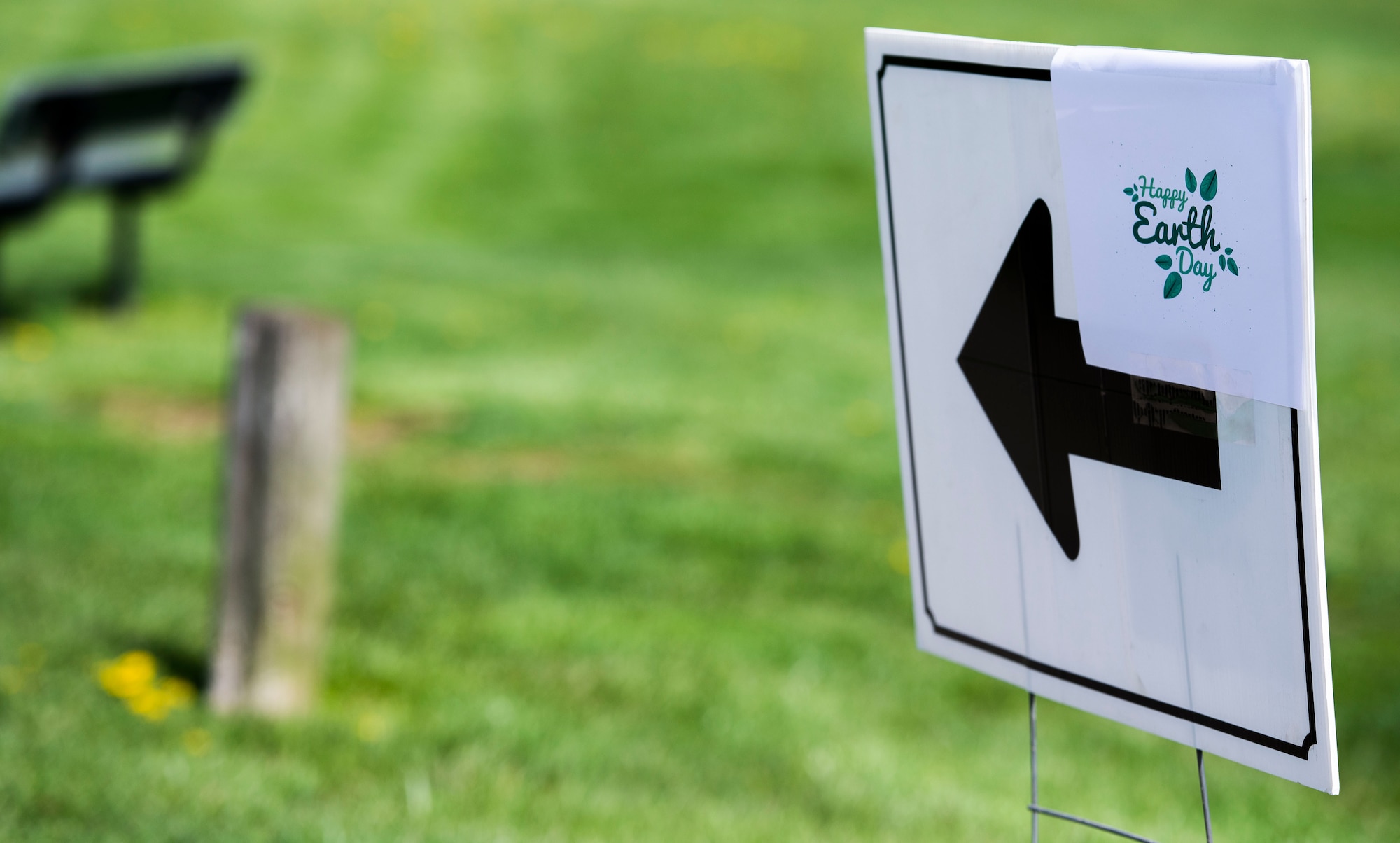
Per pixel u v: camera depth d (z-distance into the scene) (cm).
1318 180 2816
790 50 3609
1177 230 280
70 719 616
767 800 622
